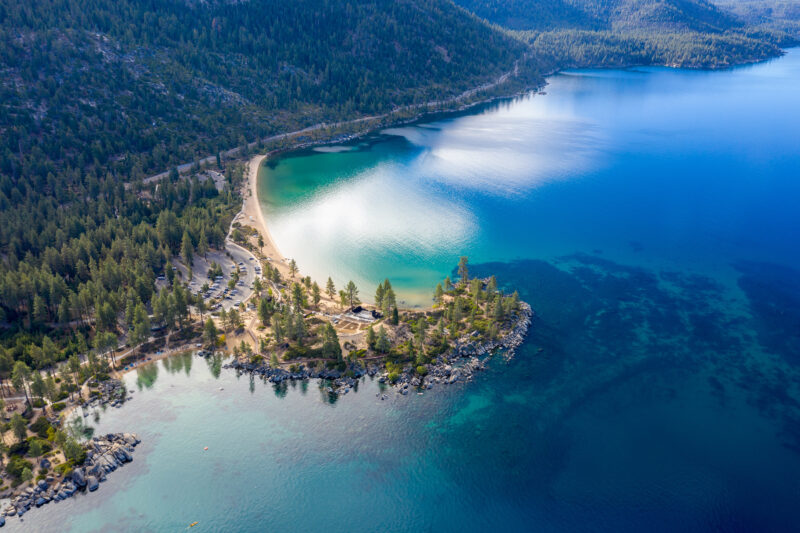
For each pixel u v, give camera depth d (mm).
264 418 142625
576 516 119000
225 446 134375
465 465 130375
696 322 185125
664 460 132375
